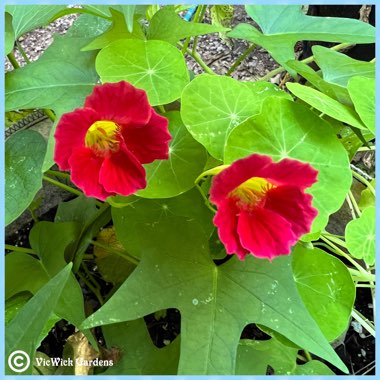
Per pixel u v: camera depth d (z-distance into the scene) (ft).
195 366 0.64
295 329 0.67
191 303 0.68
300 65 0.75
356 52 1.26
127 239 0.79
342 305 0.77
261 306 0.69
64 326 0.96
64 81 0.78
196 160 0.73
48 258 0.83
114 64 0.75
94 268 1.04
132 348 0.82
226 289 0.70
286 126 0.70
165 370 0.79
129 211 0.80
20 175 0.76
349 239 0.79
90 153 0.63
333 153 0.71
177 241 0.72
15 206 0.73
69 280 0.76
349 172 0.70
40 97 0.76
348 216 1.08
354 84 0.74
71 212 0.99
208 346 0.66
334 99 0.79
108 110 0.60
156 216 0.79
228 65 1.35
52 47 0.82
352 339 1.01
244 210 0.62
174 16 0.80
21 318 0.60
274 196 0.62
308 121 0.71
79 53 0.82
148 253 0.71
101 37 0.80
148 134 0.62
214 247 0.81
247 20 1.42
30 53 1.34
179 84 0.73
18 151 0.78
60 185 0.96
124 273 0.95
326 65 0.82
